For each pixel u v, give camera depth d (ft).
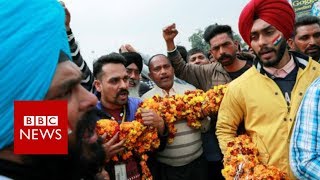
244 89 7.97
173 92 12.21
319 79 5.74
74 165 2.86
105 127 8.58
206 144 11.24
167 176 10.39
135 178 8.99
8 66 2.31
